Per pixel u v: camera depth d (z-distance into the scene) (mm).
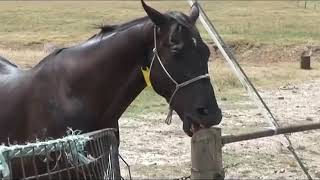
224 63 31062
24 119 5805
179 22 5398
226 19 50781
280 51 35438
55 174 5227
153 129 14867
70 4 69500
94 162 5105
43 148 4797
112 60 5746
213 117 5219
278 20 49594
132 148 12750
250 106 18234
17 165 5367
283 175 10398
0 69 6359
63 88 5719
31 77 5914
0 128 5863
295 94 21703
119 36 5777
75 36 41219
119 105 5844
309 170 10766
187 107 5277
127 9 61281
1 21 51188
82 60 5812
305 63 30141
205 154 4637
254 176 10305
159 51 5484
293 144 12883
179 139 13727
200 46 5383
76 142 4914
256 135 5371
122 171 10711
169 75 5379
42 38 40156
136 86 5836
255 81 25156
